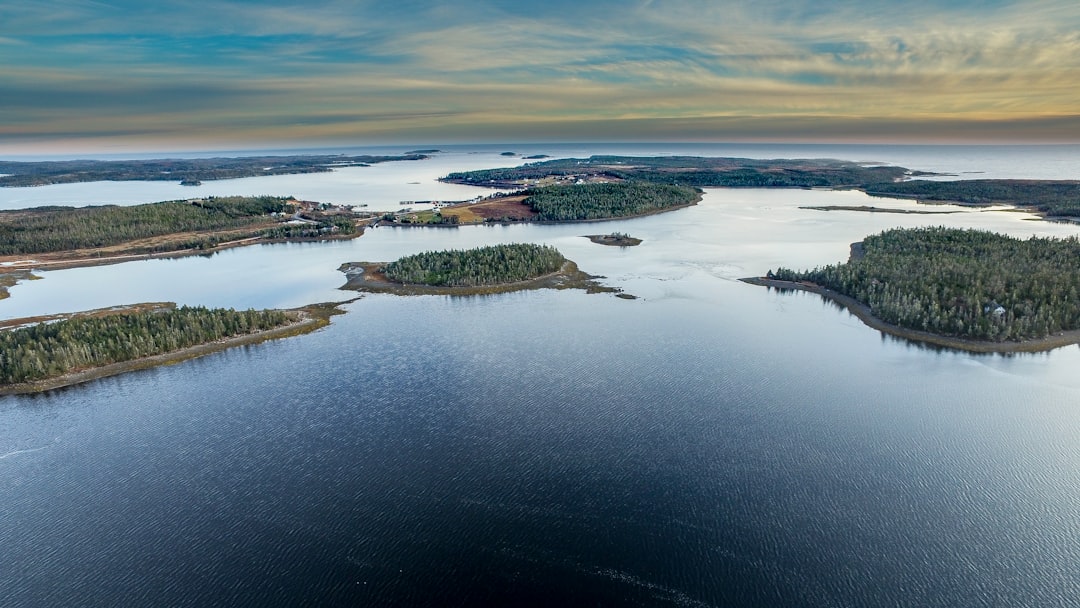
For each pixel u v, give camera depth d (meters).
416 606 99.44
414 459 139.88
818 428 148.88
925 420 151.62
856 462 134.38
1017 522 114.38
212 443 148.62
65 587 105.00
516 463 137.25
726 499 123.19
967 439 142.62
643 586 102.00
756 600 98.62
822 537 112.00
